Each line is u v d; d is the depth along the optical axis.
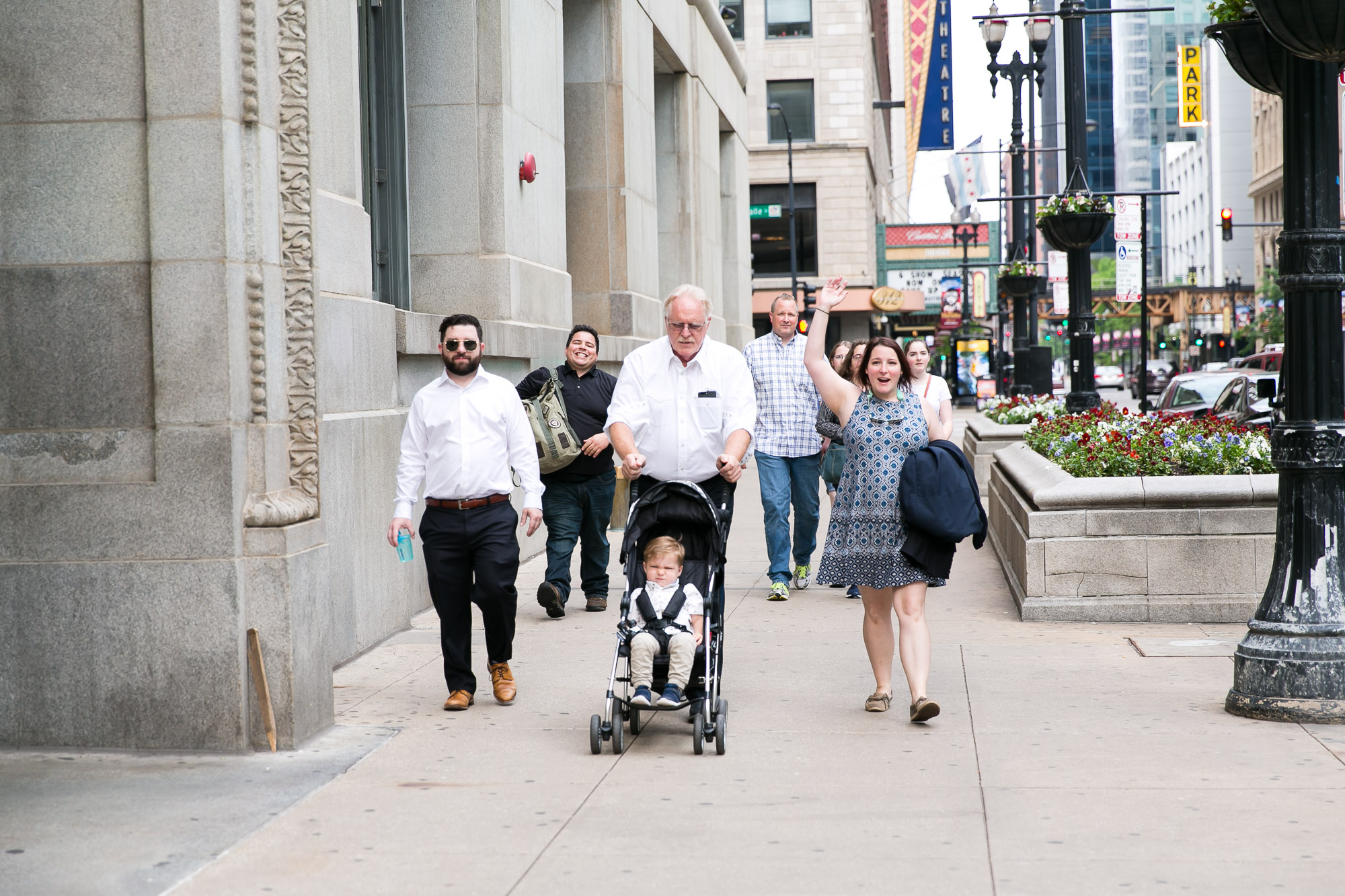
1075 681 7.38
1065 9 17.25
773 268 51.19
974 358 59.03
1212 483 9.09
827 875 4.41
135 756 5.96
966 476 6.41
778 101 50.91
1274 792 5.26
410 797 5.37
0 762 5.84
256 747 6.03
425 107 12.33
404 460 6.93
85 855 4.68
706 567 6.29
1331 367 6.50
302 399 6.34
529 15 13.47
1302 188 6.52
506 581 6.88
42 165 5.98
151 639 6.00
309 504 6.29
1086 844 4.68
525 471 7.00
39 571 6.00
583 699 7.14
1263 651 6.46
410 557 6.90
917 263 65.56
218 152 5.87
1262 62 6.99
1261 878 4.32
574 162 18.11
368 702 7.11
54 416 6.01
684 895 4.26
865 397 6.68
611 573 12.33
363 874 4.47
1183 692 7.08
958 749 5.99
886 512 6.50
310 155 6.32
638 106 19.20
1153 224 171.00
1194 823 4.89
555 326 14.38
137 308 5.96
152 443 5.98
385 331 9.41
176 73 5.88
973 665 7.86
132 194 5.95
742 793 5.37
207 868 4.54
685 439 6.82
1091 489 9.20
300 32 6.25
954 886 4.30
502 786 5.51
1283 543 6.62
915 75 56.69
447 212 12.34
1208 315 107.25
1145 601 9.16
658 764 5.84
